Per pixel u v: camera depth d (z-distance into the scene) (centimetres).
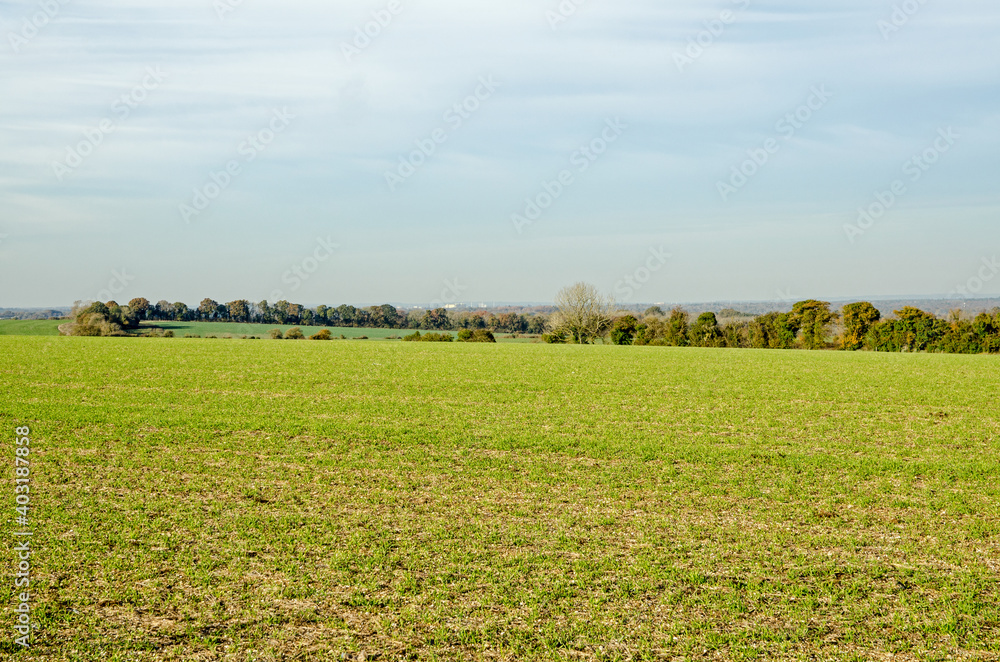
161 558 939
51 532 1037
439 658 700
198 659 693
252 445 1667
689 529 1092
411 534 1053
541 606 811
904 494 1305
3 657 686
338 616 784
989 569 938
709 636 743
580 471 1462
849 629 766
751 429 1964
